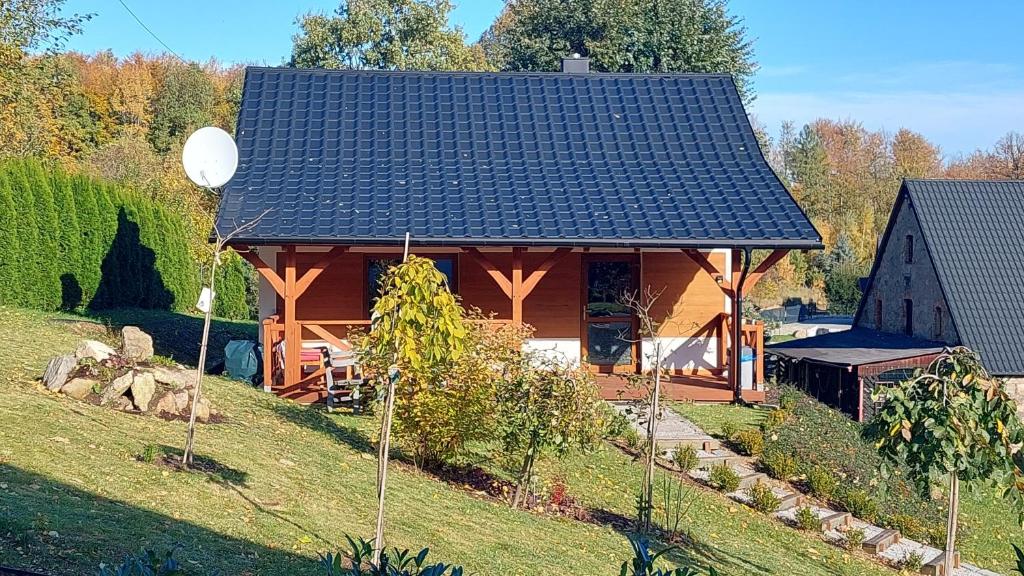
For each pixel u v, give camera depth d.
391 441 12.21
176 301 28.55
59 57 35.75
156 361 11.98
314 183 17.58
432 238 15.95
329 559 4.46
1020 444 9.23
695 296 19.38
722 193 17.98
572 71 22.42
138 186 34.44
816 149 71.12
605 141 19.55
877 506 15.30
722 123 20.16
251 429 11.62
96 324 18.69
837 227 67.44
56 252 21.09
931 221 29.97
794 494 14.74
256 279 34.78
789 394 20.20
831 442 17.33
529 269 18.92
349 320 17.50
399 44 40.28
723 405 17.91
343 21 39.81
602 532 10.84
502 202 17.39
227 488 8.68
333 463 10.90
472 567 8.26
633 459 14.49
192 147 10.66
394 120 19.70
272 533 7.83
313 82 20.47
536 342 19.06
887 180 73.81
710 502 13.45
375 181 17.81
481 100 20.52
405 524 9.11
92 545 6.46
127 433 9.58
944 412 9.06
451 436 11.53
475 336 11.55
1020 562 4.53
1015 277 28.62
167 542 6.93
